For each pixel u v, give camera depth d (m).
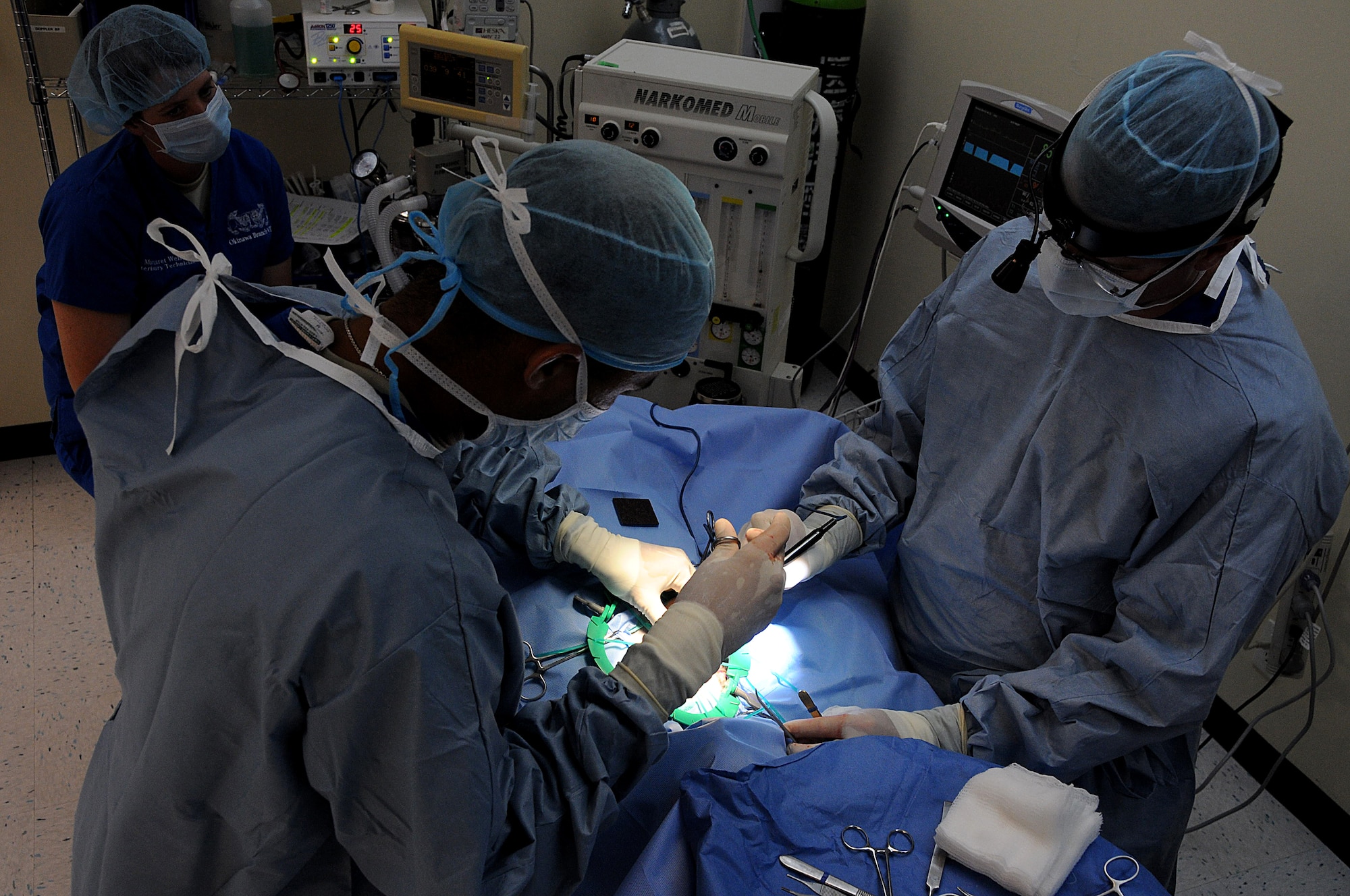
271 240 2.12
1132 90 1.06
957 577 1.47
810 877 1.05
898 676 1.43
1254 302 1.24
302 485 0.83
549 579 1.49
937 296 1.61
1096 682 1.26
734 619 1.16
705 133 2.30
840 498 1.59
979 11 2.63
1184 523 1.24
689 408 1.88
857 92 3.06
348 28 2.51
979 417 1.48
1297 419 1.18
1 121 2.52
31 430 2.90
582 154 0.88
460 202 0.88
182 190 1.88
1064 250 1.15
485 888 0.91
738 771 1.12
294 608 0.80
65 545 2.61
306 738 0.85
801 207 2.61
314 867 0.97
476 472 1.43
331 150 3.12
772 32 3.06
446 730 0.84
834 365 3.66
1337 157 1.79
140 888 0.96
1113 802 1.37
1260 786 2.15
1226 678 2.24
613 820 1.03
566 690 1.05
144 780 0.90
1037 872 1.02
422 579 0.82
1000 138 2.01
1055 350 1.38
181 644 0.84
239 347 0.91
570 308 0.85
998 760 1.30
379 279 0.90
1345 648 1.95
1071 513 1.32
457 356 0.87
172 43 1.66
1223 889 1.99
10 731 2.10
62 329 1.75
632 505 1.65
